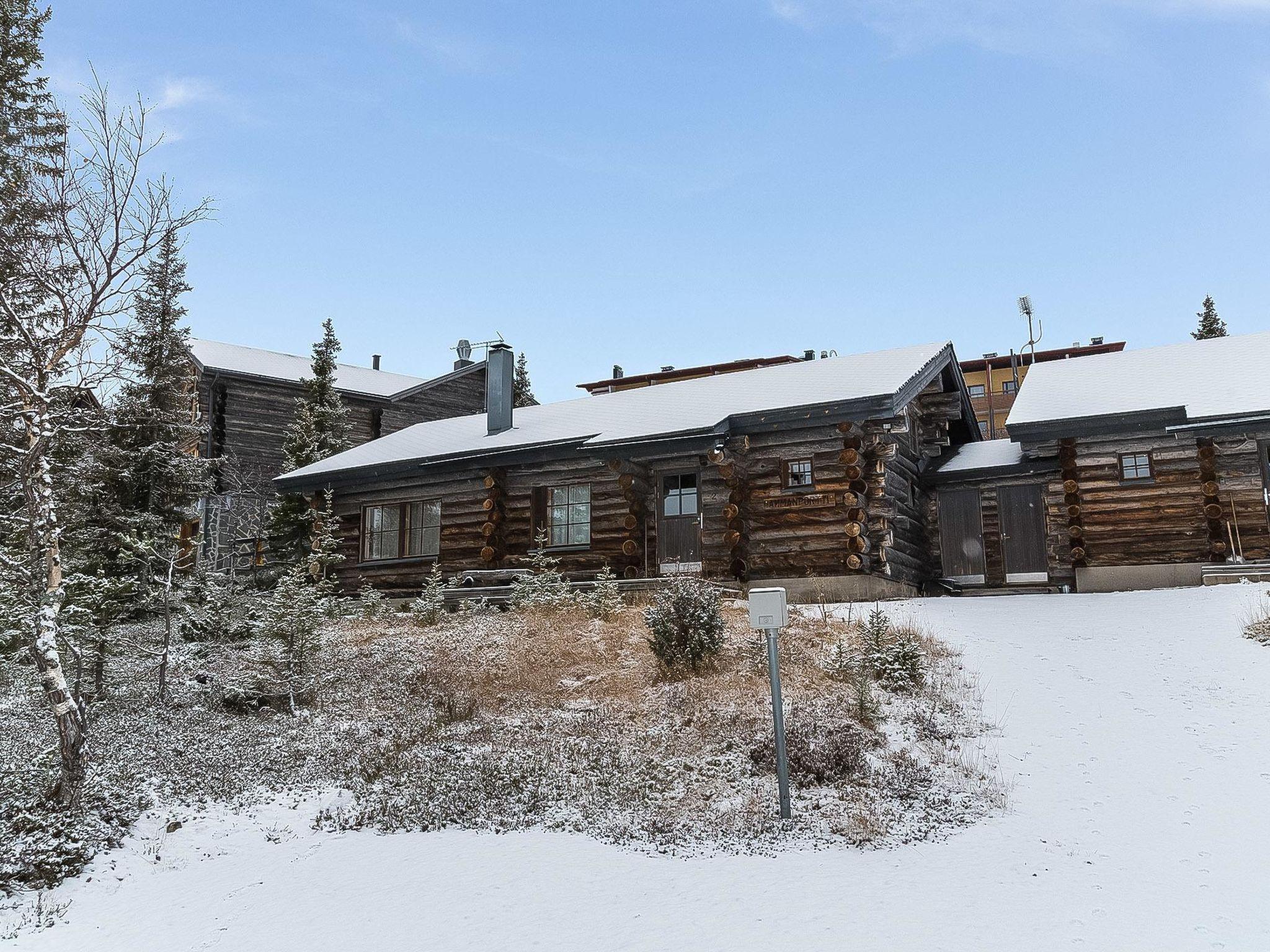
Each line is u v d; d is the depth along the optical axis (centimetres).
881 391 1742
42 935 675
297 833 875
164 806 936
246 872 786
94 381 979
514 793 917
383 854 805
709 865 725
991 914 609
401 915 670
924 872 687
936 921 601
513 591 1791
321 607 1409
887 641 1205
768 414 1794
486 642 1470
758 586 1834
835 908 629
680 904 652
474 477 2172
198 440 2294
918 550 2072
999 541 2103
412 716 1190
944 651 1266
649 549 1969
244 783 1002
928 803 825
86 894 752
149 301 2128
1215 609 1388
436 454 2159
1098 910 609
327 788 981
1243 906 608
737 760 931
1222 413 1662
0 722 1268
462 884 719
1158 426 1720
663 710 1097
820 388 1891
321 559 2214
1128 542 1772
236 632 1712
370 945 625
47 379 918
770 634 840
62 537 1481
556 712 1154
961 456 2245
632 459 1933
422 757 1029
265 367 3625
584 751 998
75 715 884
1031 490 2091
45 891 754
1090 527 1805
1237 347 2072
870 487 1819
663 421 1917
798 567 1812
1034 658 1234
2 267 923
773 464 1869
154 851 835
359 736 1128
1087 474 1825
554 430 2120
